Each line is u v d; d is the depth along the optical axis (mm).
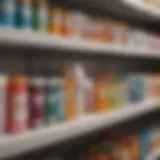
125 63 2318
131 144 1678
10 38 827
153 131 2119
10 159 1244
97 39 1395
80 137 1745
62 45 1090
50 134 958
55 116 1016
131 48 1690
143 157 1764
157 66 2795
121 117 1487
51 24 1069
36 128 927
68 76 1219
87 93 1294
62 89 1060
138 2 1605
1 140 785
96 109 1361
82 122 1148
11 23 858
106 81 1513
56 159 1404
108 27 1494
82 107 1241
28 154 1376
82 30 1278
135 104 1739
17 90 845
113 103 1499
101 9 1729
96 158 1500
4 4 836
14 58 1366
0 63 1291
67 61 1693
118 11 1806
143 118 2482
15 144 812
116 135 1864
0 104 809
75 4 1579
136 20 2268
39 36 958
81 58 1807
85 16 1309
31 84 924
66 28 1151
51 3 1441
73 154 1590
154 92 2035
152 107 1889
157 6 1845
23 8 906
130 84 1731
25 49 1304
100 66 2006
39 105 942
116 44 1547
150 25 2551
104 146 1599
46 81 983
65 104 1081
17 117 844
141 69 2543
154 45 2021
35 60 1484
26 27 916
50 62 1576
